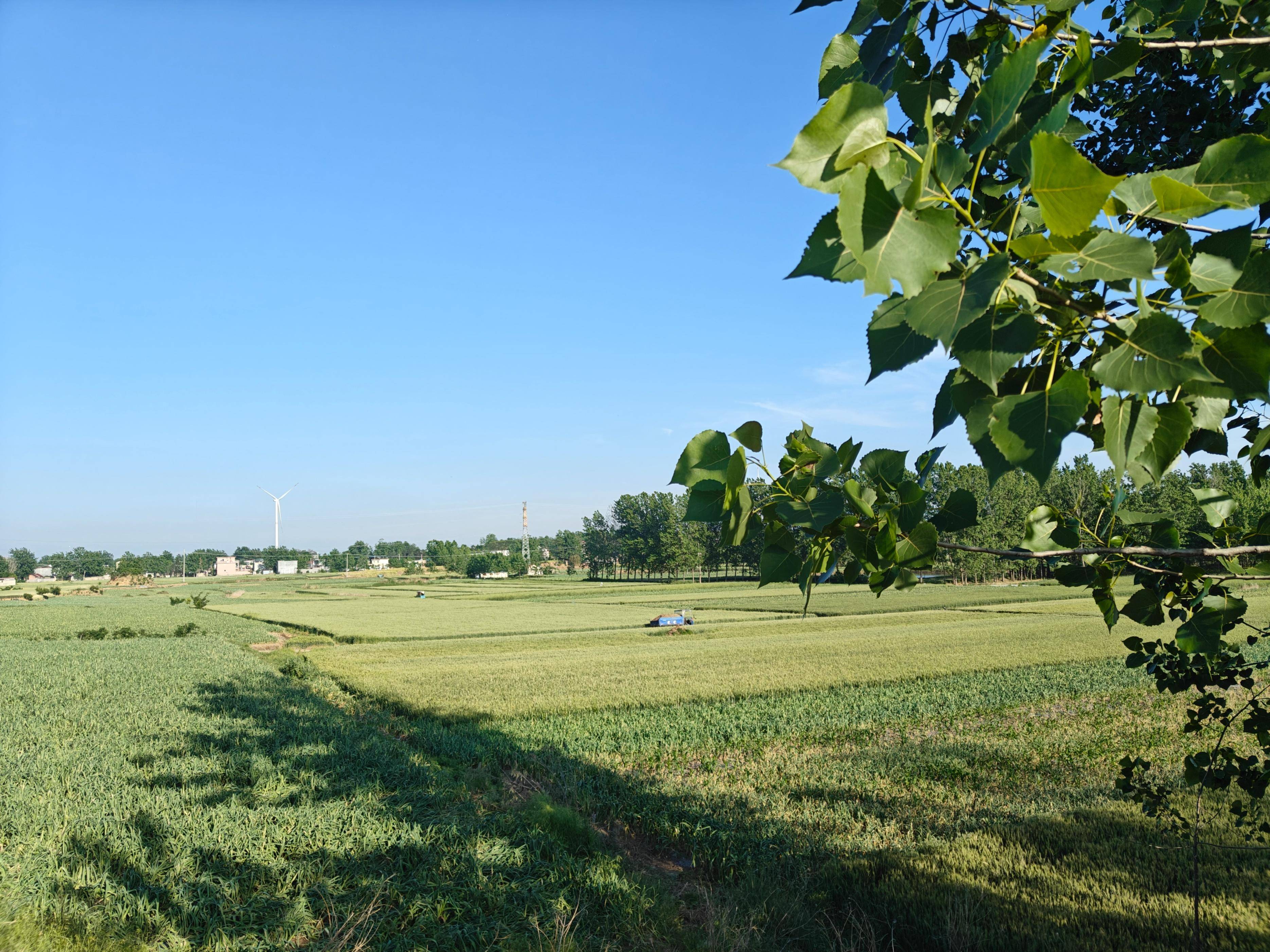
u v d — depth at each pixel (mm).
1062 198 752
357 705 23922
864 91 777
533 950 7340
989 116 937
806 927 8031
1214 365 1071
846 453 1588
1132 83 2559
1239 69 2174
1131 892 8094
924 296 842
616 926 8062
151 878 8539
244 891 8406
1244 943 6742
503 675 30422
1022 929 7234
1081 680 25609
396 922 7816
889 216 754
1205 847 9117
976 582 95312
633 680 28266
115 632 50188
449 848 9586
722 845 10781
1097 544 2508
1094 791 12547
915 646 37594
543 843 10016
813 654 35750
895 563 1488
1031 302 924
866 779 14039
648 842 11781
